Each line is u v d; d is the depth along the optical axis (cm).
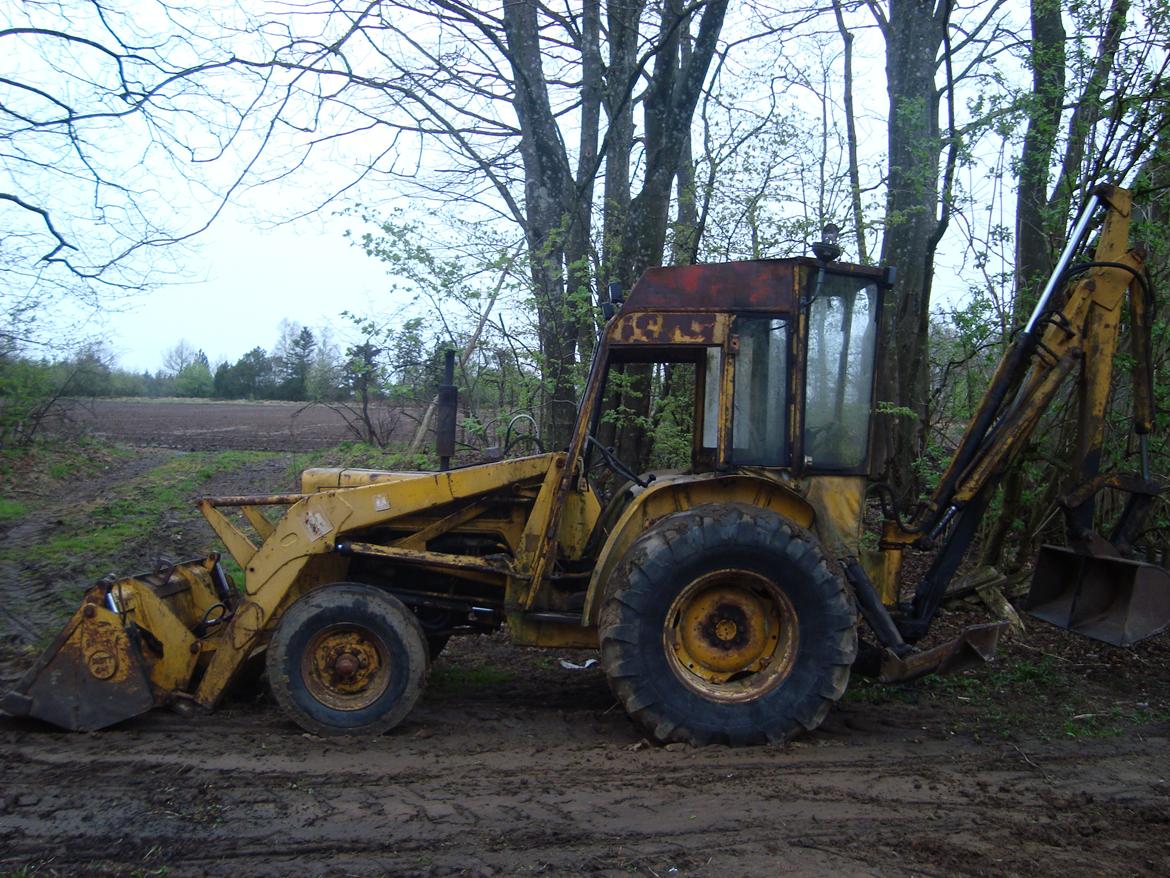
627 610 489
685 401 760
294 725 526
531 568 537
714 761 471
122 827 387
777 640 510
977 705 585
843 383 532
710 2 909
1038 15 792
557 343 888
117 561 989
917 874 351
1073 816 407
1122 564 541
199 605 601
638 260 922
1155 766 477
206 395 5553
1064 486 738
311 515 534
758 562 495
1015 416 561
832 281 530
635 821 395
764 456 528
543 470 550
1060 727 539
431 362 976
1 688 603
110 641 514
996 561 817
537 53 968
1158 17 672
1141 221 705
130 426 3030
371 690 515
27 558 1002
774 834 385
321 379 1942
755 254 973
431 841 376
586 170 1027
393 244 867
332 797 420
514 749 493
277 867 355
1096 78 708
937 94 1068
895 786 440
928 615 573
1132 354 686
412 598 558
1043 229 790
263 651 548
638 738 516
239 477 1695
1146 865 360
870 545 834
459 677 648
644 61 912
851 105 1351
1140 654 699
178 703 538
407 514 544
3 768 451
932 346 1021
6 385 1833
